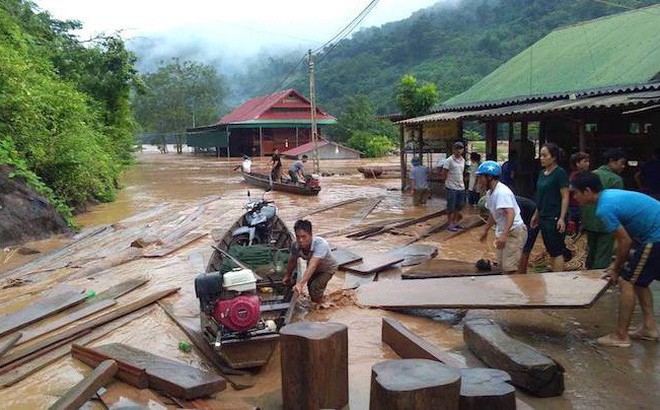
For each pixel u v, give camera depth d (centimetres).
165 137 7156
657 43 1361
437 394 334
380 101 7069
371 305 692
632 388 465
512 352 480
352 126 5728
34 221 1235
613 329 601
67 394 452
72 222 1353
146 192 2242
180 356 580
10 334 663
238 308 498
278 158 2245
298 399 434
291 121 4931
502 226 703
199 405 447
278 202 1798
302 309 697
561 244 729
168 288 827
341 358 435
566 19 5794
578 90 1349
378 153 4769
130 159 3136
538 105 1300
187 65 7669
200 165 4134
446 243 1082
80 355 569
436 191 1827
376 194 1934
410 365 365
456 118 1481
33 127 1549
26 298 823
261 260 758
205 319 580
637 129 1487
